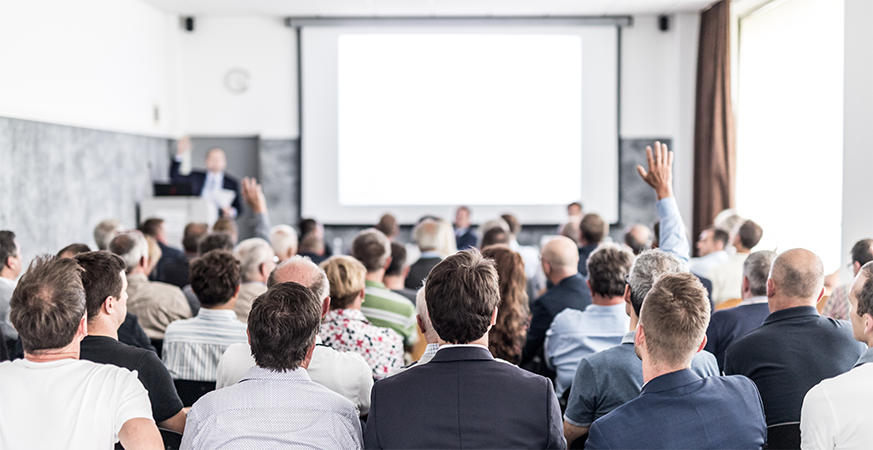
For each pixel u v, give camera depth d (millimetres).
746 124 7547
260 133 8188
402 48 8148
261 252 3170
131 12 7102
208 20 8094
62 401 1477
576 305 2949
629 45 8188
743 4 7273
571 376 2547
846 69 4125
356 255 3279
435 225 4340
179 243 7195
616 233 8305
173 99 7996
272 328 1591
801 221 6457
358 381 2055
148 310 3070
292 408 1566
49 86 5664
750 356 2107
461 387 1549
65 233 5957
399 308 2998
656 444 1509
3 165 5113
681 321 1545
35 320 1505
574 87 8188
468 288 1595
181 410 1969
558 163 8258
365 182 8281
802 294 2117
